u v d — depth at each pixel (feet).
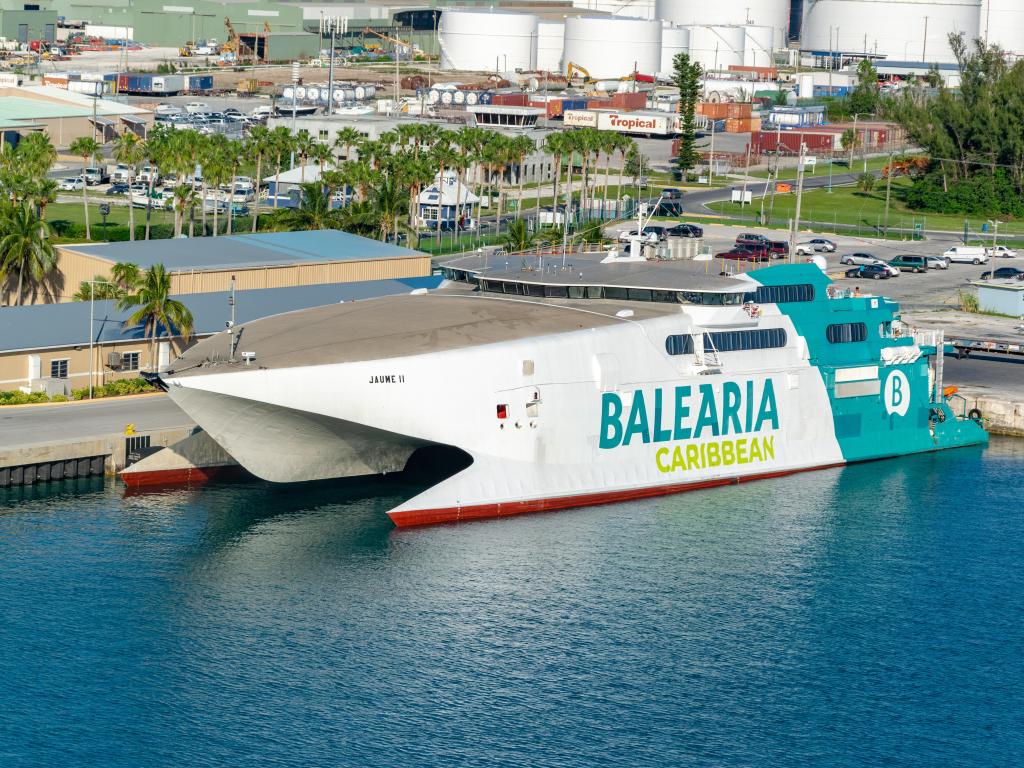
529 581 307.37
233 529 329.52
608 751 245.86
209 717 252.62
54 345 385.70
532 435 338.34
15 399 377.91
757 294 371.35
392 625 286.25
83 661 269.85
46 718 251.19
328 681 265.13
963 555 330.13
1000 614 300.61
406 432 327.06
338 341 334.65
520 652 277.64
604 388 344.08
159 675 265.54
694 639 285.43
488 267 386.73
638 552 323.98
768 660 278.87
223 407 319.27
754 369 369.91
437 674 268.82
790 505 357.61
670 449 359.25
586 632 286.66
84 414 374.22
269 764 239.30
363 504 347.36
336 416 321.93
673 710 259.60
